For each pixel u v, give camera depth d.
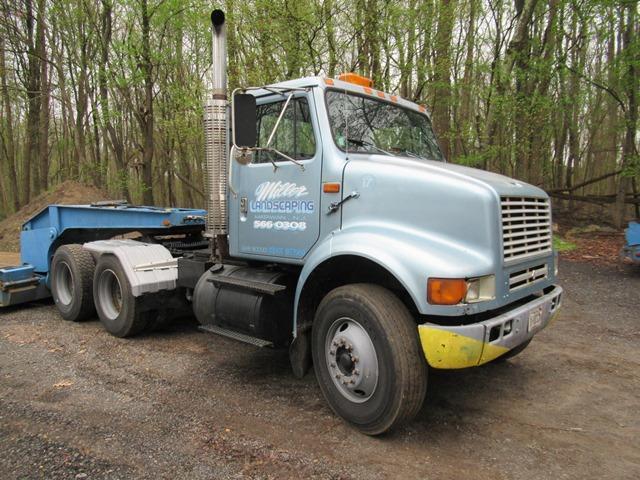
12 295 6.74
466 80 13.36
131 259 5.44
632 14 11.71
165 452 3.09
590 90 15.22
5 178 31.52
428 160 4.43
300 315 3.85
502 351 3.21
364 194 3.56
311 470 2.90
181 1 12.45
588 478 2.86
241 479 2.80
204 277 4.66
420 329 3.07
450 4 10.80
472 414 3.69
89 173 19.45
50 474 2.84
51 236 6.90
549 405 3.85
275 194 4.14
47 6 15.32
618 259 10.20
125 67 13.71
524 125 12.73
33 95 20.95
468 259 3.10
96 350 5.15
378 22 10.14
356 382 3.32
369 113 4.24
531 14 12.19
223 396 3.98
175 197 27.08
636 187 15.97
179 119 13.74
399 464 2.99
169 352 5.09
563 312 6.57
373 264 3.51
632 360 4.80
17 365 4.68
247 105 3.87
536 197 3.79
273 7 9.84
